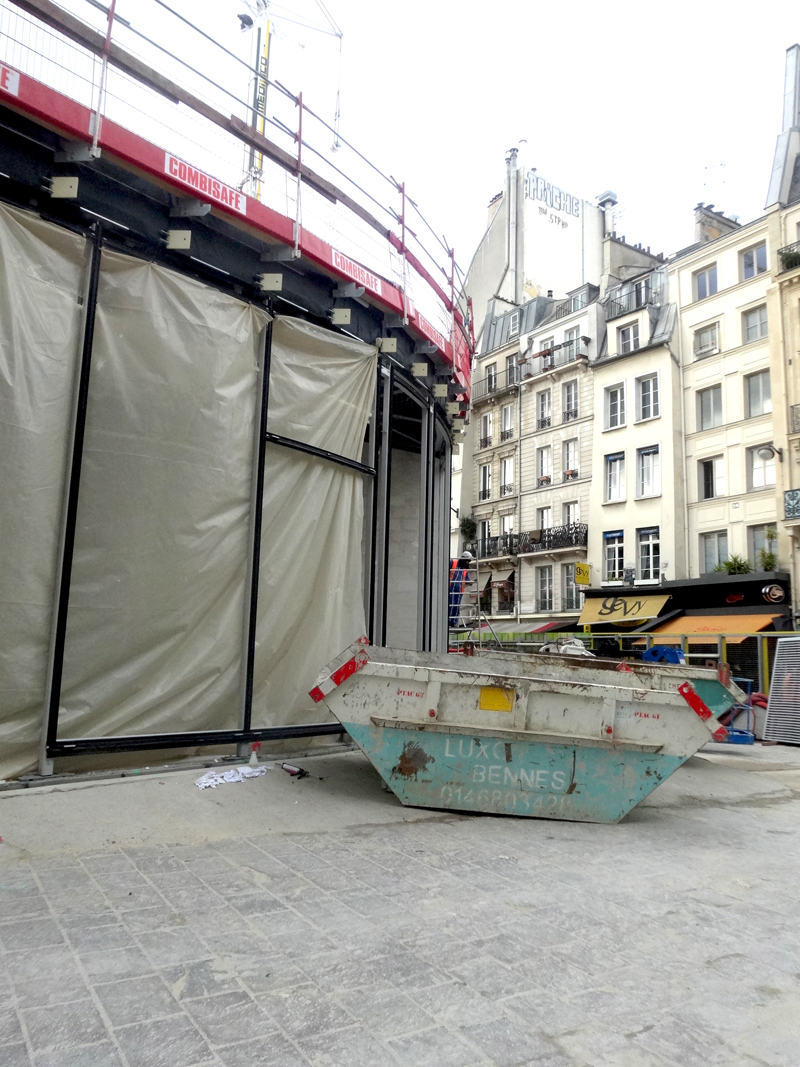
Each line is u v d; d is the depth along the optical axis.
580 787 5.94
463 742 5.93
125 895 3.66
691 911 3.93
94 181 6.04
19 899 3.51
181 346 6.54
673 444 27.47
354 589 8.17
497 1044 2.48
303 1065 2.29
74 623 5.79
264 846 4.68
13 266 5.55
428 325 9.73
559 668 7.88
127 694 6.05
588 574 29.55
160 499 6.32
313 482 7.77
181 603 6.40
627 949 3.36
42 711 5.59
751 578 23.08
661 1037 2.59
